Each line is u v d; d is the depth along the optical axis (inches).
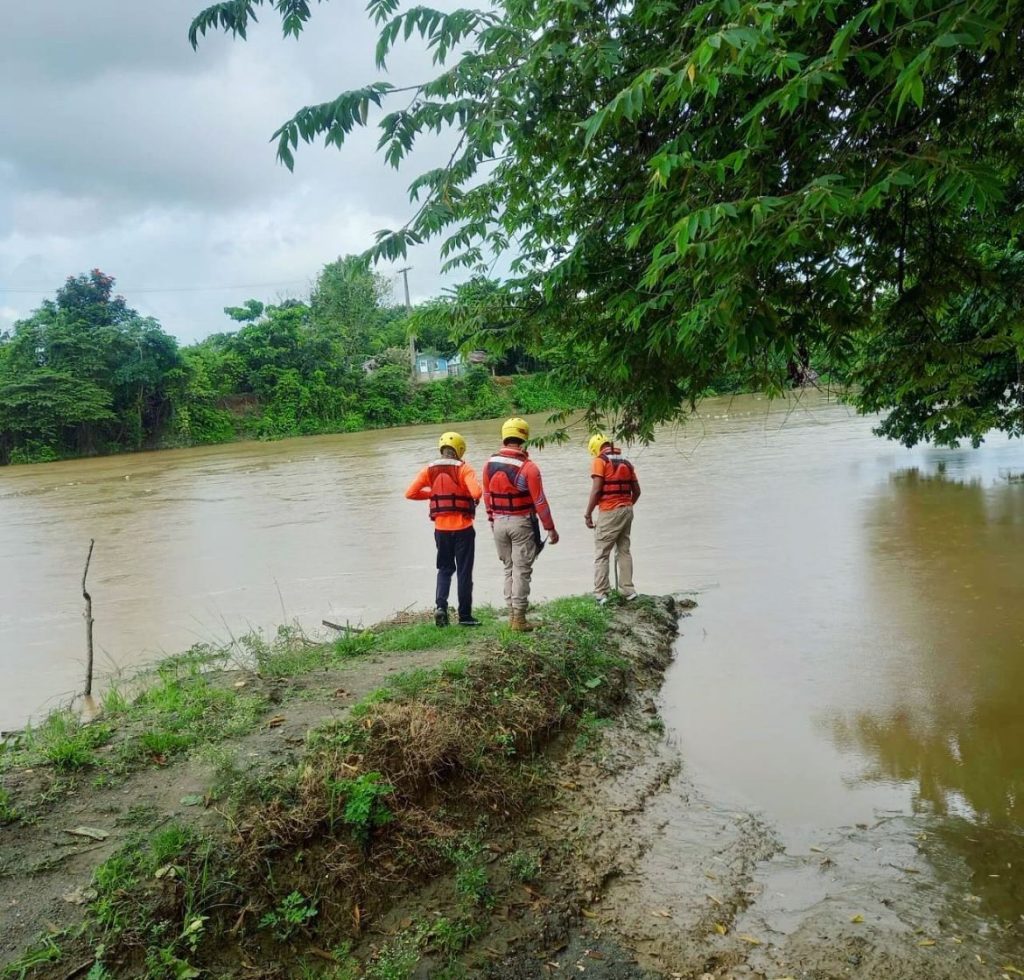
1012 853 162.2
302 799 152.9
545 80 144.7
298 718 196.2
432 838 157.9
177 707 205.2
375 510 690.8
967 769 197.6
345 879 142.8
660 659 285.6
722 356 152.3
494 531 276.7
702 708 245.0
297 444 1801.2
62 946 119.2
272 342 2239.2
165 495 938.7
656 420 178.5
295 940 132.7
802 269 125.8
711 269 113.0
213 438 2025.1
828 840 171.8
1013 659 263.0
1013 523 473.7
